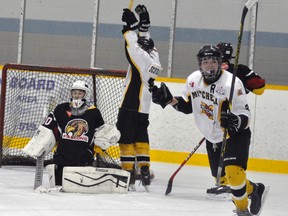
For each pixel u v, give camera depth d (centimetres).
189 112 1091
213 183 1578
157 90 1053
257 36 2095
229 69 1305
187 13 2150
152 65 1345
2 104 1666
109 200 1191
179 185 1509
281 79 2091
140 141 1378
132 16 1344
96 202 1157
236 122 951
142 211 1091
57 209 1059
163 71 2173
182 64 2162
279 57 2086
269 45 2091
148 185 1349
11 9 2281
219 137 1084
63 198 1180
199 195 1346
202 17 2139
